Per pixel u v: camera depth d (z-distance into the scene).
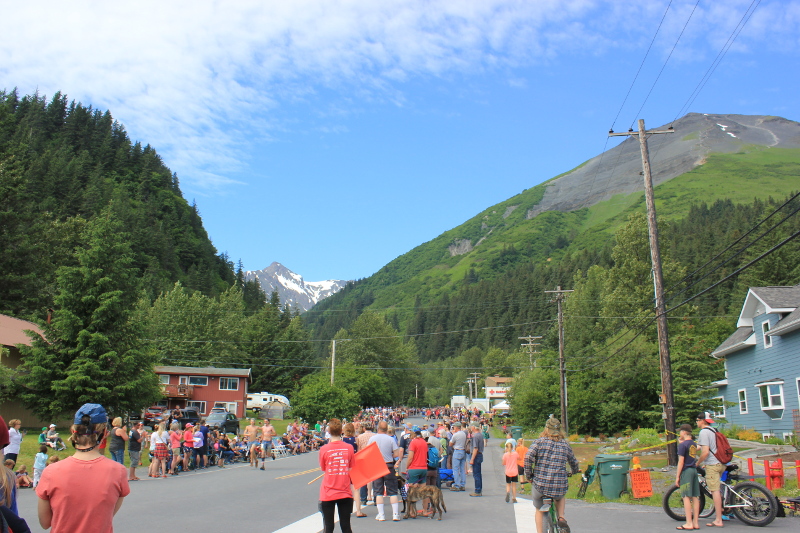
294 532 9.84
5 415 32.59
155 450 19.84
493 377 129.38
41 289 53.31
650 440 29.50
